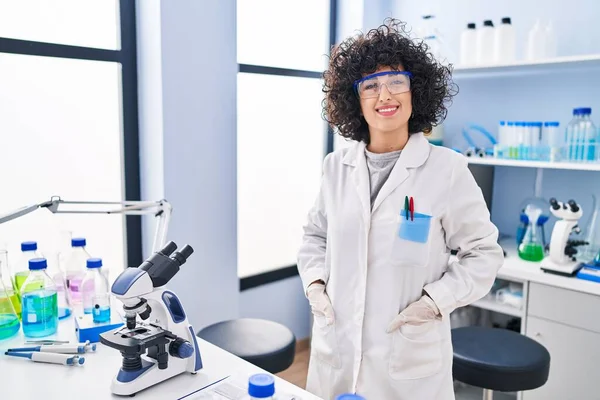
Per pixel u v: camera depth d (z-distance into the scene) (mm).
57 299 1497
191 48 2172
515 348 1729
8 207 1979
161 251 1212
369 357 1390
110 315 1472
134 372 1126
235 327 1864
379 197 1416
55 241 2117
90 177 2201
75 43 2090
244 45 2676
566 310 2145
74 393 1117
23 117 1986
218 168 2346
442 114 1532
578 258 2334
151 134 2186
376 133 1475
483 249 1396
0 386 1145
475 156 2709
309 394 1141
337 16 3146
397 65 1409
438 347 1383
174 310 1223
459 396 2555
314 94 3100
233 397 1107
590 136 2314
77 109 2131
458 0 2906
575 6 2510
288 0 2881
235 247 2467
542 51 2438
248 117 2771
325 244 1654
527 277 2227
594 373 2100
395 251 1356
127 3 2164
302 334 3121
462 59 2670
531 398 2277
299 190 3135
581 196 2572
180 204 2225
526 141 2504
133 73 2223
